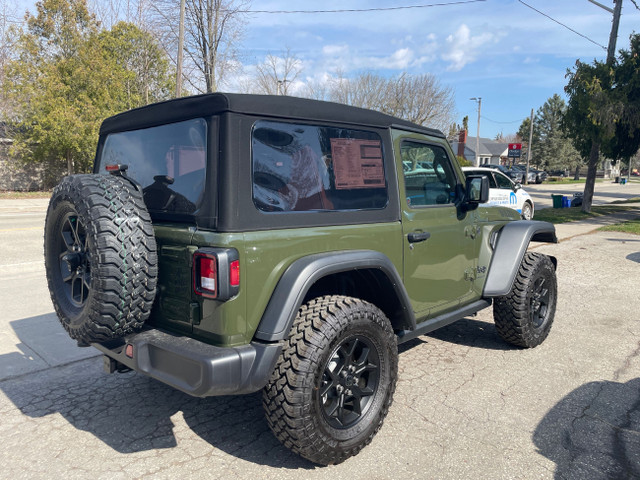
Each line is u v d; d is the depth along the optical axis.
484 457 2.83
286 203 2.64
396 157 3.34
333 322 2.58
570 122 17.12
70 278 2.79
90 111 21.59
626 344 4.71
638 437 3.06
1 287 6.64
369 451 2.89
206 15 28.88
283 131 2.65
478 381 3.87
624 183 56.88
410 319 3.21
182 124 2.66
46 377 3.94
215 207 2.42
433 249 3.59
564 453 2.88
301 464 2.76
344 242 2.88
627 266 8.43
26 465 2.75
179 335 2.60
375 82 40.75
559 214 17.58
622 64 15.98
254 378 2.40
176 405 3.49
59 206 2.68
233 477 2.64
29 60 22.22
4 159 23.41
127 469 2.71
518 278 4.33
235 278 2.35
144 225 2.51
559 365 4.20
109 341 2.75
